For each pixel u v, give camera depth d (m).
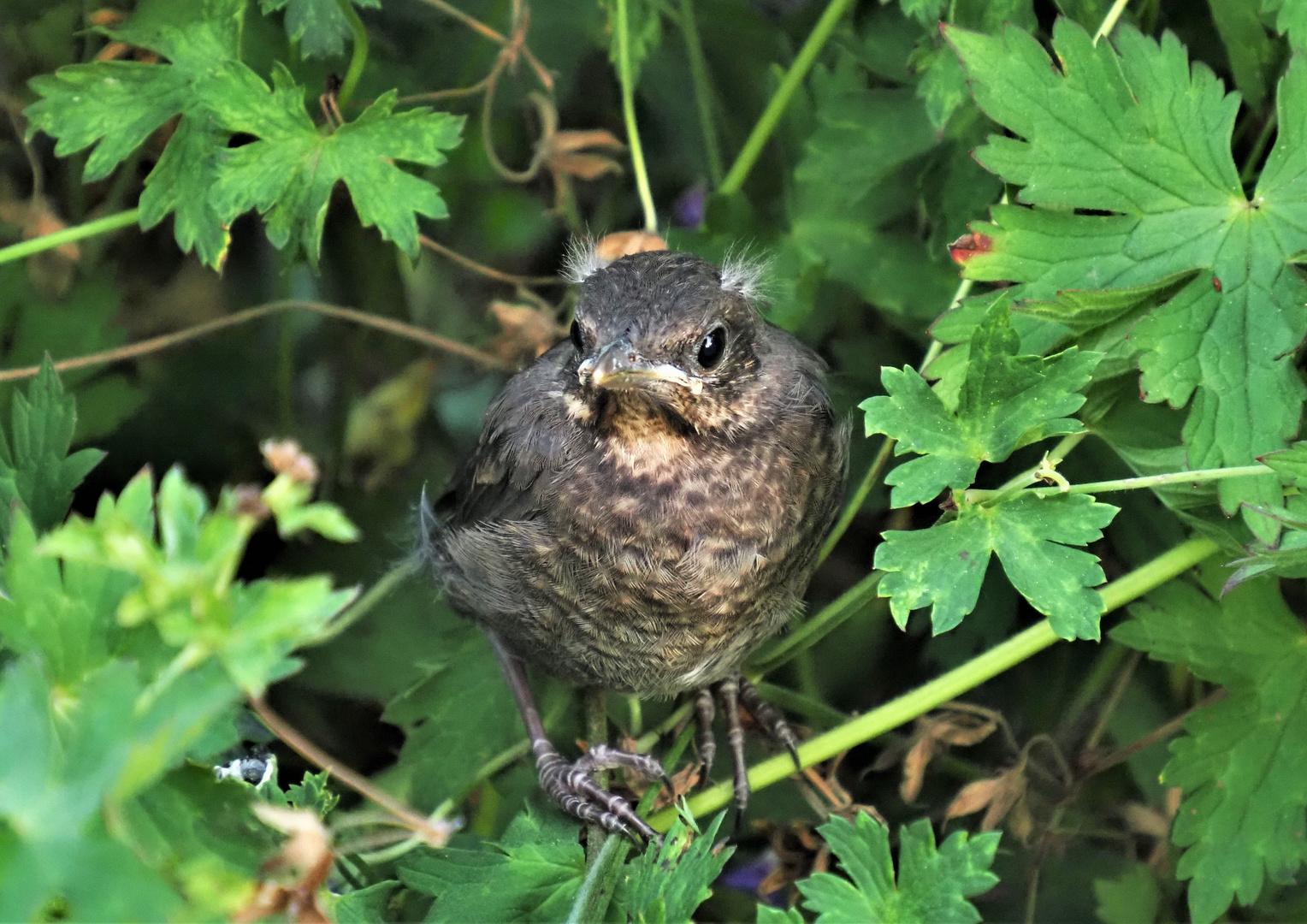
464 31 9.40
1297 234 6.11
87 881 3.31
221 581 3.55
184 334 8.62
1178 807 7.09
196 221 7.12
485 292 10.00
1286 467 5.59
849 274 8.65
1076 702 8.31
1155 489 6.54
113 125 7.13
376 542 9.53
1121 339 6.29
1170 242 6.24
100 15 8.10
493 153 8.78
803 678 8.84
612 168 9.02
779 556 7.32
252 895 3.78
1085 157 6.28
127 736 3.42
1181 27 8.06
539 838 6.73
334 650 8.94
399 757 8.20
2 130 8.80
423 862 6.64
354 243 9.78
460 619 8.77
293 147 7.03
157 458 9.52
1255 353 6.04
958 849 5.10
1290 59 6.37
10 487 6.35
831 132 8.52
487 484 7.79
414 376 9.95
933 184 8.09
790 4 9.91
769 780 7.04
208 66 7.25
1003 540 5.64
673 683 7.62
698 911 8.35
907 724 8.47
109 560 3.53
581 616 7.39
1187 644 6.78
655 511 7.16
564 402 7.50
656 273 7.20
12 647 4.35
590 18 9.45
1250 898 6.58
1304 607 7.85
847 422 7.94
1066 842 8.22
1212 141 6.27
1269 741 6.70
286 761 8.36
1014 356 5.67
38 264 8.75
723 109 9.66
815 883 5.14
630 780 7.57
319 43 7.45
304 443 9.88
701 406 7.12
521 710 7.92
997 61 6.28
